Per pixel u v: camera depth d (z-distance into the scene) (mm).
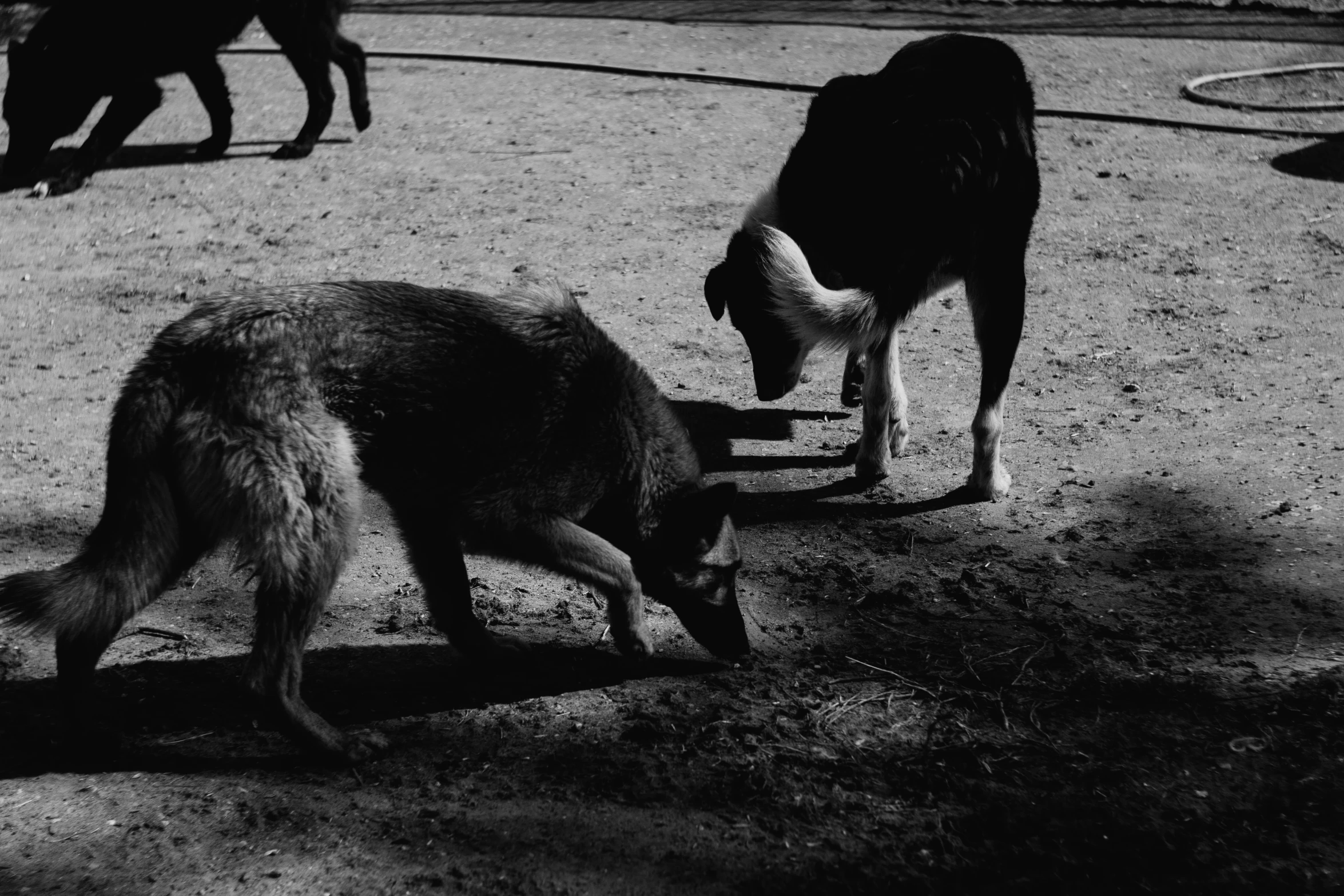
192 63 10648
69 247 9078
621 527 4242
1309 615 4613
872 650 4488
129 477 3516
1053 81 13594
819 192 5621
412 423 3770
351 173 10750
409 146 11531
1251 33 15688
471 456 3855
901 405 6020
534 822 3547
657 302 8062
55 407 6609
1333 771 3748
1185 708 4066
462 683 4309
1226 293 8039
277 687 3645
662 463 4246
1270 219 9375
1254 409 6422
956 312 8023
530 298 4109
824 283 5461
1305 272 8328
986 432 5559
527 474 3936
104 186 10500
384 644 4566
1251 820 3549
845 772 3764
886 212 5203
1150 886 3295
